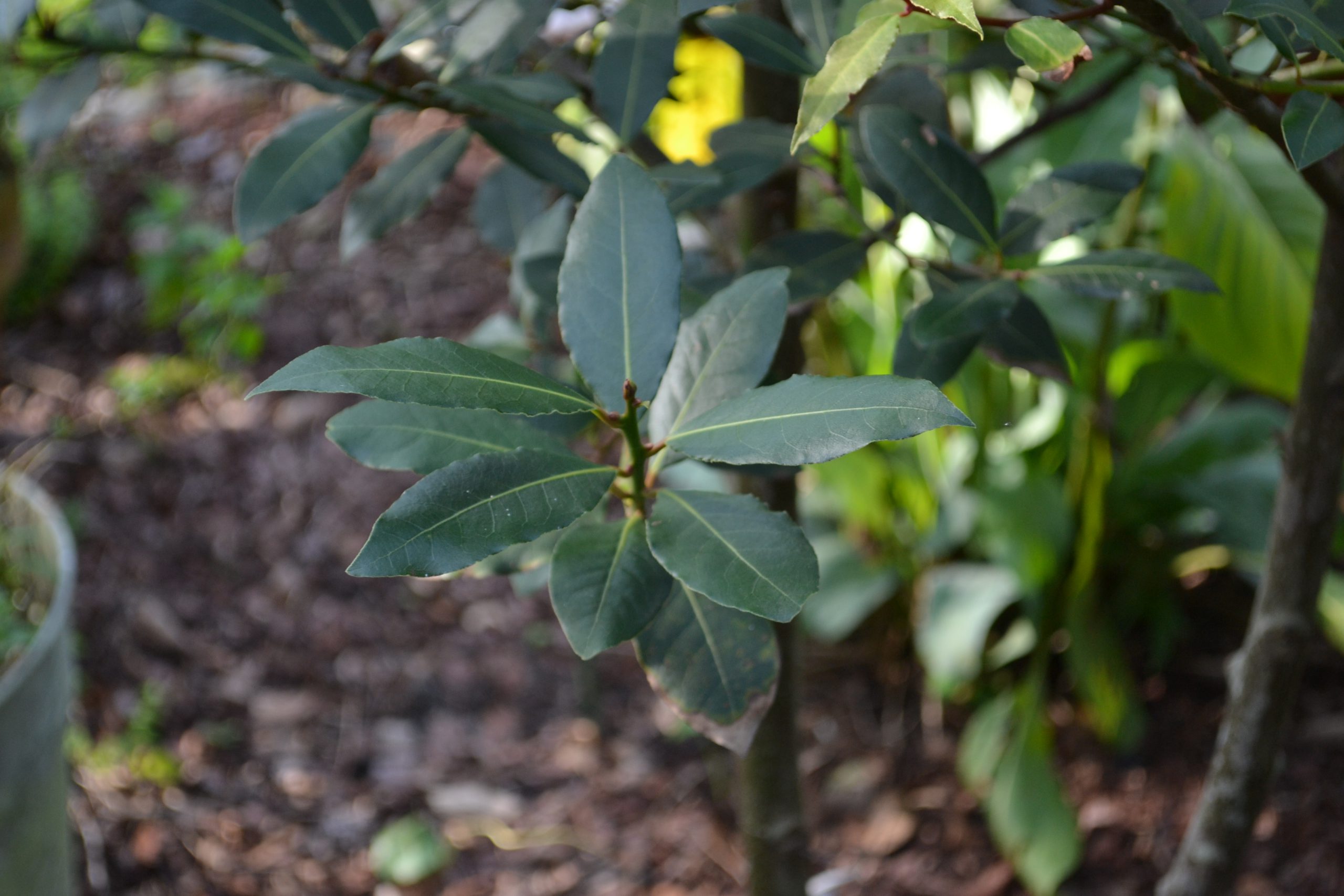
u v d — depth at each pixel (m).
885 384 0.90
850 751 2.37
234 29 1.06
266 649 2.63
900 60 1.07
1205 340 1.99
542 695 2.56
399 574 0.90
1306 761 2.15
